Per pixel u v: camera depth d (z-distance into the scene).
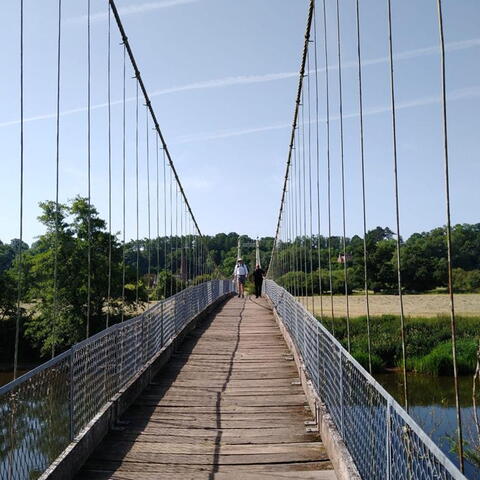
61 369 3.38
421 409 11.17
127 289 24.69
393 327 21.89
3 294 24.73
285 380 6.46
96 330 23.56
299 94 9.52
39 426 2.99
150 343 6.77
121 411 4.89
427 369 17.20
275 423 4.73
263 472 3.61
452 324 2.03
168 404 5.39
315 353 5.22
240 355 8.13
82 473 3.58
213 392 5.89
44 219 24.55
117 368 5.02
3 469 2.52
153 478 3.51
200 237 18.12
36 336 24.12
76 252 23.92
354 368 3.29
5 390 2.53
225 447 4.11
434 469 1.83
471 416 8.59
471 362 16.83
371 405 2.82
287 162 13.02
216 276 23.84
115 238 25.38
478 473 6.16
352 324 22.20
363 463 3.02
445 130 2.17
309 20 7.51
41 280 24.78
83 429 3.86
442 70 2.21
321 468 3.68
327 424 4.01
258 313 14.27
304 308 6.44
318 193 6.70
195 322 11.27
